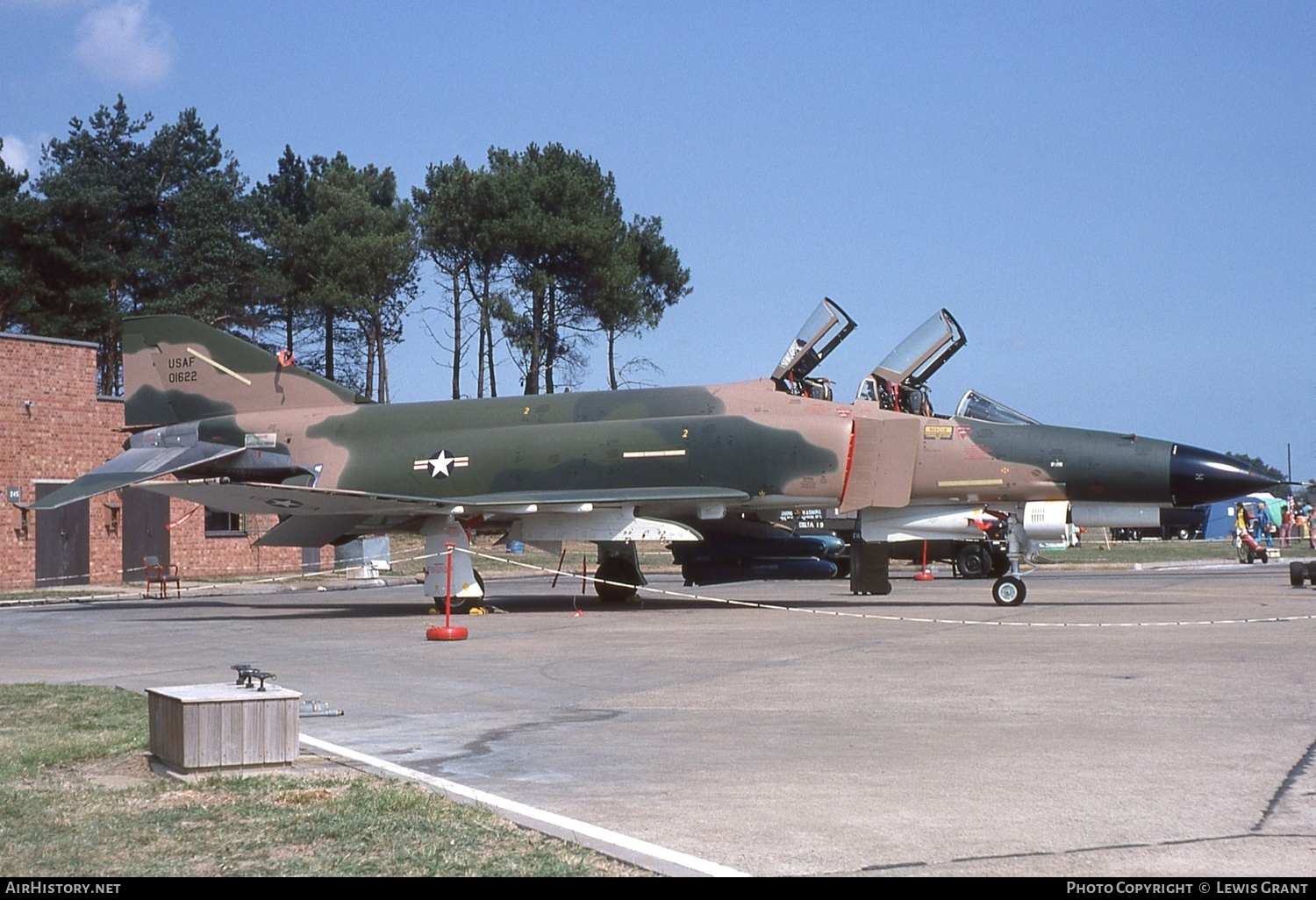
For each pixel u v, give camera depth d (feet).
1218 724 28.04
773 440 64.80
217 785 22.85
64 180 188.96
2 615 73.05
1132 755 24.75
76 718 30.71
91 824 20.07
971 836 19.06
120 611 74.38
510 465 68.59
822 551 68.54
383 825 19.72
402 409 73.00
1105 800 21.15
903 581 94.43
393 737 28.81
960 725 28.66
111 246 201.36
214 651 48.93
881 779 23.16
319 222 199.82
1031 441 63.00
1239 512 120.26
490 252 189.47
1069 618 55.16
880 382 66.54
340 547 111.86
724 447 65.41
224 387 77.15
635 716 31.12
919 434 63.98
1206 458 61.21
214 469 74.79
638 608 68.08
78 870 17.48
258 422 75.36
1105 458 61.82
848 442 63.82
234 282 198.90
